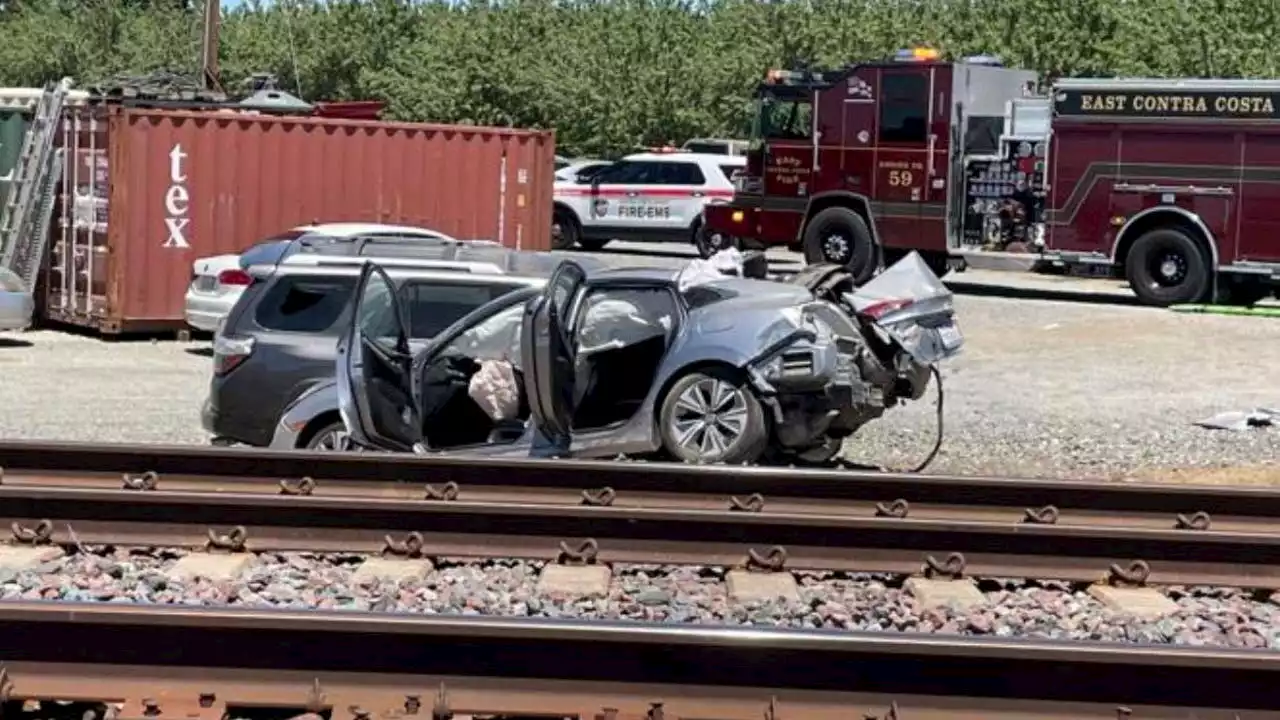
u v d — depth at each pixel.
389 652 6.09
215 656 6.10
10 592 7.99
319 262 12.73
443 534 8.95
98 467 10.37
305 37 56.66
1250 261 26.05
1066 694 5.97
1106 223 27.25
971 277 34.03
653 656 6.07
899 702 5.96
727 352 11.70
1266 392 17.80
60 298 23.05
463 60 53.12
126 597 7.94
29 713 6.22
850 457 13.58
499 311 11.57
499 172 23.94
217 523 9.03
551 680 6.05
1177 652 5.94
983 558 8.84
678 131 52.31
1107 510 9.92
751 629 6.11
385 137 23.16
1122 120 26.94
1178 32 41.78
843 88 29.34
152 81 26.92
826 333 11.89
